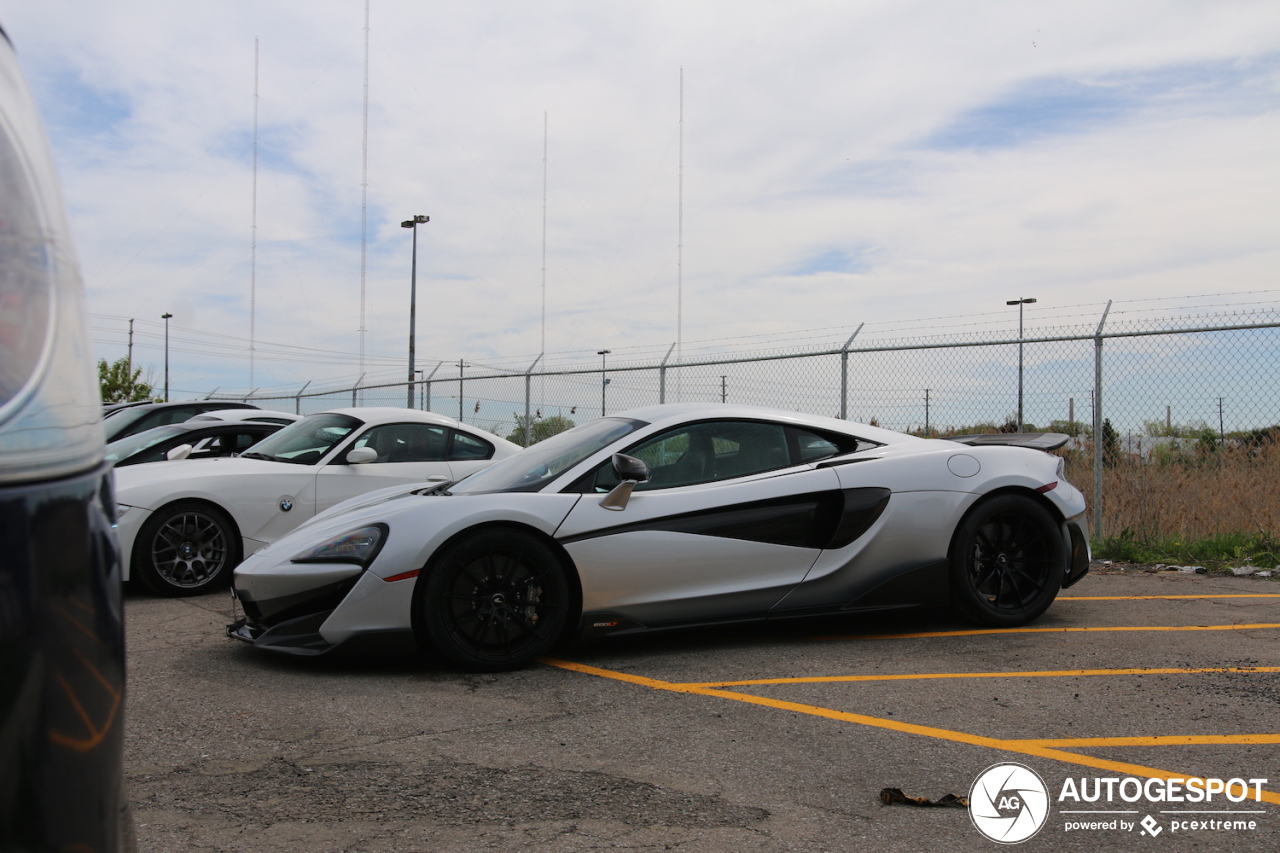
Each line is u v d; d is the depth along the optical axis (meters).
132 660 4.21
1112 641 4.53
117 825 1.15
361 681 3.82
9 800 0.98
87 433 1.21
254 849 2.23
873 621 5.07
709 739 3.09
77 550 1.11
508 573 4.07
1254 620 5.05
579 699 3.56
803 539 4.52
